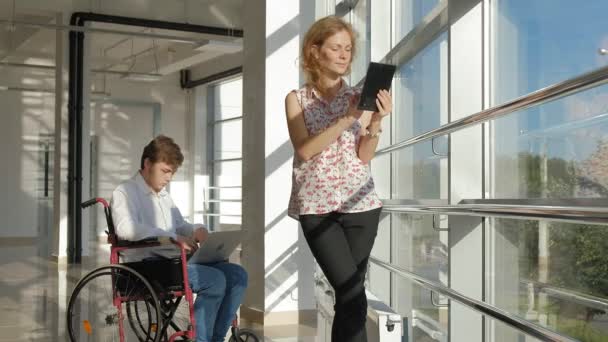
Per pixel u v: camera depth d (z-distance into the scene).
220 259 4.14
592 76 1.34
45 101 15.98
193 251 3.91
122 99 16.44
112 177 16.39
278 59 6.03
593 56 2.05
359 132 2.44
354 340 2.35
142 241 3.92
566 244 2.17
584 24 2.10
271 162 6.00
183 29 12.29
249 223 6.27
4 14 12.38
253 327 5.83
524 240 2.48
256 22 6.18
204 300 3.87
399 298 4.55
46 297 7.51
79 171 12.09
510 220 2.60
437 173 3.57
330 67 2.41
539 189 2.39
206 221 16.48
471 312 2.83
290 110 2.44
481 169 2.79
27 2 11.69
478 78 2.78
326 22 2.41
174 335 3.75
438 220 3.49
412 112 4.07
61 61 12.22
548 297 2.29
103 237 16.27
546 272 2.31
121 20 12.00
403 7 4.45
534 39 2.43
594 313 2.01
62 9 11.94
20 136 15.82
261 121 6.05
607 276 1.94
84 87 12.45
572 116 2.17
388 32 4.89
